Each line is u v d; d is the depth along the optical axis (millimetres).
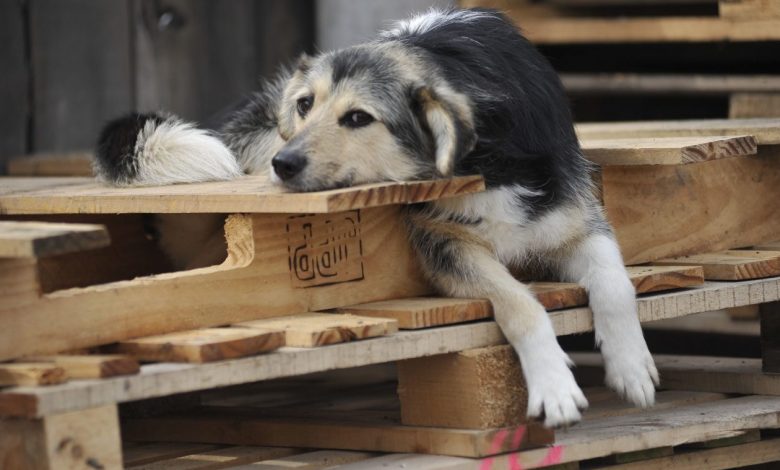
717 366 7891
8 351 5234
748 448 6945
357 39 10227
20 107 11219
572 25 9875
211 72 11484
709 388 7656
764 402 7246
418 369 6262
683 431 6578
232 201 5996
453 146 6344
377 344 5797
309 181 6293
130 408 7090
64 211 6727
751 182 7793
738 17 9133
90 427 5051
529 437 6145
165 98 11297
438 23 7305
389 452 6301
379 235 6551
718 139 7004
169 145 7324
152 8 11266
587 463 6559
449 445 6078
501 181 6707
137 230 8117
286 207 5785
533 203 6777
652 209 7336
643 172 7297
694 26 9344
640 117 10914
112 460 5109
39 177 9734
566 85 10133
